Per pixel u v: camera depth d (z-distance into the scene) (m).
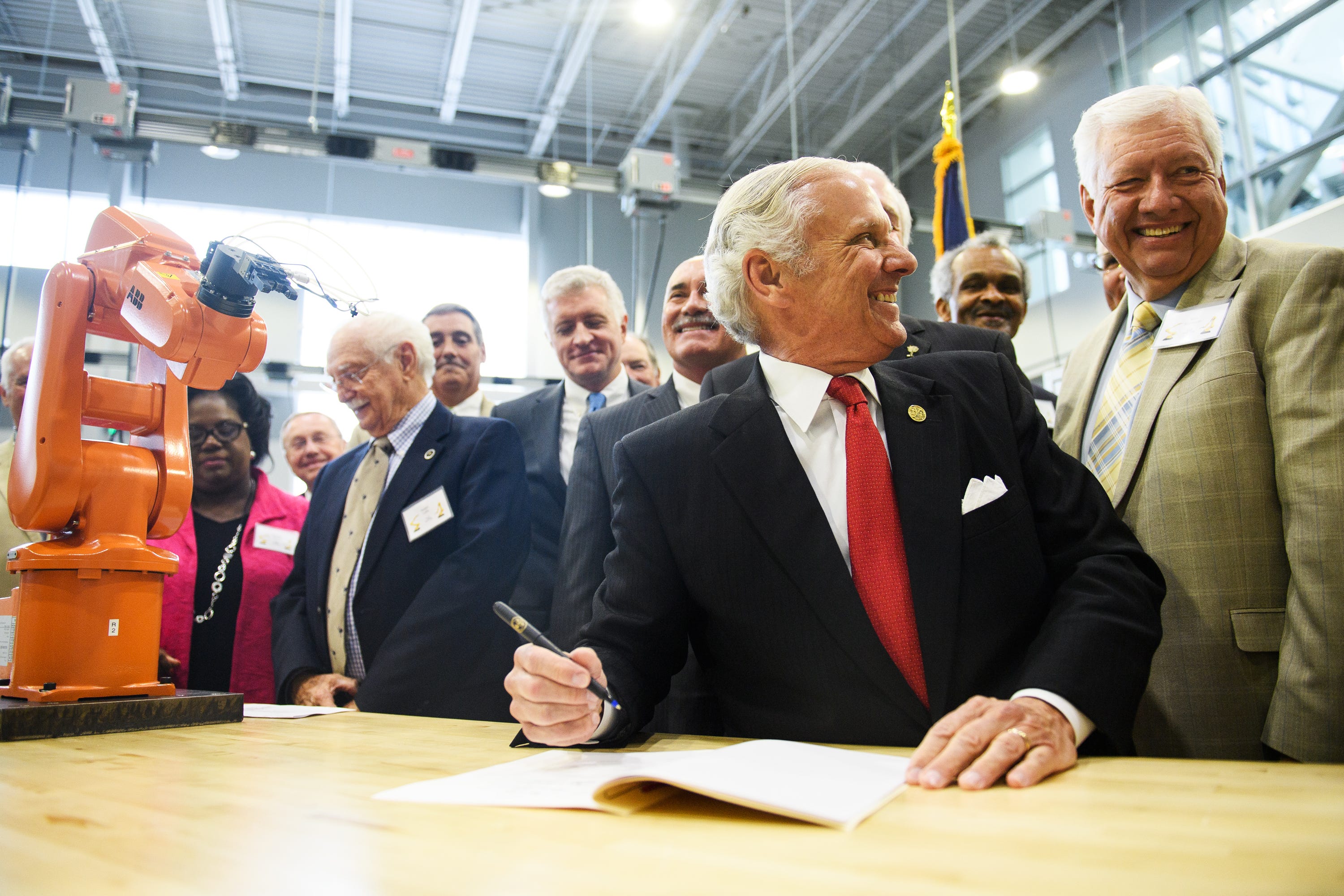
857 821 0.52
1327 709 1.07
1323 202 5.70
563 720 0.83
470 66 7.52
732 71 7.70
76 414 1.16
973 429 1.08
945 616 0.95
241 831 0.52
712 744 0.91
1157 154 1.39
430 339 2.10
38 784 0.68
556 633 1.39
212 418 2.44
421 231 8.63
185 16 6.74
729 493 1.06
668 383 1.77
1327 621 1.09
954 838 0.48
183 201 7.70
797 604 0.99
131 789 0.66
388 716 1.23
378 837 0.50
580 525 1.48
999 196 8.34
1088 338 1.74
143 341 1.17
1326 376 1.19
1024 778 0.63
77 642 1.10
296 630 1.92
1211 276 1.40
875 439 1.06
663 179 5.50
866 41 7.29
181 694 1.18
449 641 1.69
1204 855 0.43
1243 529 1.24
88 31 6.81
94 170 7.29
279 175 8.08
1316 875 0.39
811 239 1.09
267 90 7.79
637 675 0.98
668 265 8.56
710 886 0.40
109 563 1.13
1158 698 1.28
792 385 1.13
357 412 2.01
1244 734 1.21
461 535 1.85
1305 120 5.80
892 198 1.65
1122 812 0.53
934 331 1.61
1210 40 6.46
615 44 7.23
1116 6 7.11
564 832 0.52
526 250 8.66
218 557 2.38
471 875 0.42
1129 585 0.92
